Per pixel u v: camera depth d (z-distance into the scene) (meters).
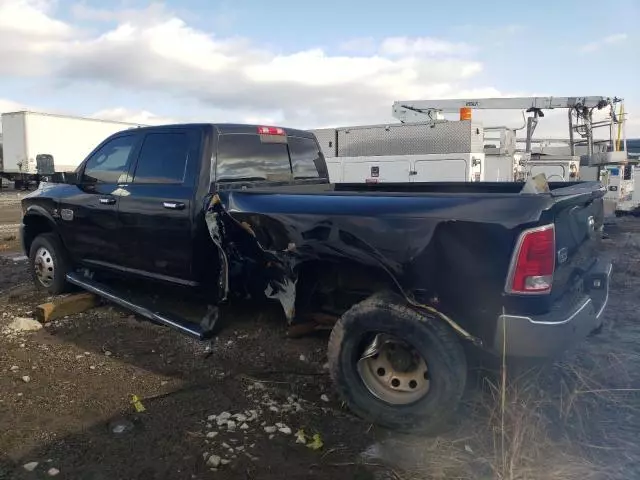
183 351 4.78
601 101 16.19
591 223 4.34
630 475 2.95
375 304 3.47
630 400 3.82
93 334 5.20
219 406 3.79
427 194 3.46
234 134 4.98
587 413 3.60
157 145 5.09
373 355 3.56
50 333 5.24
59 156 33.31
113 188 5.37
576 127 17.05
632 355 4.65
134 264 5.28
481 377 3.76
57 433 3.43
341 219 3.60
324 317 4.33
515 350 3.17
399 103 17.88
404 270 3.39
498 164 14.77
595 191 4.06
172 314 5.12
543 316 3.14
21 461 3.12
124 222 5.24
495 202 3.15
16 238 11.80
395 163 12.76
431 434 3.40
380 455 3.22
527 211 3.06
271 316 5.34
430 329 3.30
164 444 3.31
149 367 4.45
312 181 5.94
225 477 3.00
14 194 30.17
